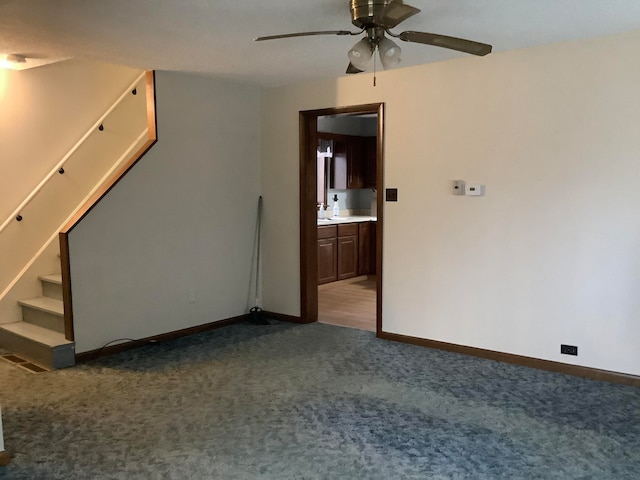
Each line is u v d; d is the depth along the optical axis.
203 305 5.04
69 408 3.28
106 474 2.53
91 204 4.15
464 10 2.93
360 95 4.67
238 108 5.18
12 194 4.79
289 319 5.39
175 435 2.92
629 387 3.55
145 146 4.48
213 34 3.37
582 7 2.89
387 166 4.57
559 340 3.83
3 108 4.66
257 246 5.50
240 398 3.42
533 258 3.89
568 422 3.04
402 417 3.12
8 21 3.10
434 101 4.26
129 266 4.43
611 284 3.60
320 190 7.73
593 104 3.57
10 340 4.44
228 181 5.16
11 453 2.73
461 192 4.16
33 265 4.80
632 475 2.49
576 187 3.68
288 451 2.74
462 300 4.26
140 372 3.91
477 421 3.06
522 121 3.86
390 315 4.68
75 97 5.16
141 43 3.59
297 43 3.58
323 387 3.60
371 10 2.57
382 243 4.66
